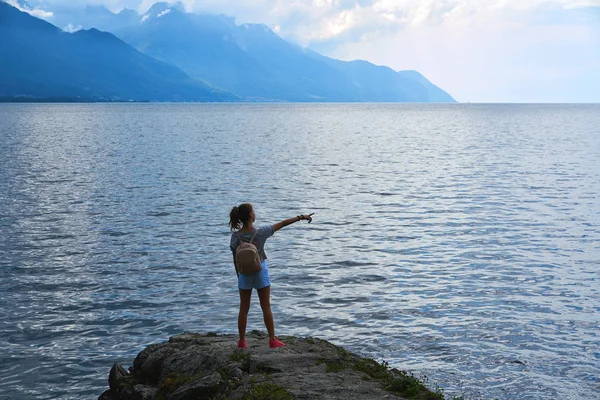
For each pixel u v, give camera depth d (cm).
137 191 4231
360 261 2422
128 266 2331
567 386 1337
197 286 2080
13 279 2153
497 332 1653
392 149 8288
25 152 7300
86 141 9338
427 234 2925
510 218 3322
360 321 1745
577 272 2242
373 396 841
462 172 5553
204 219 3259
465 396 1291
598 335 1631
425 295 1983
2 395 1312
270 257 2491
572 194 4181
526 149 8281
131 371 1112
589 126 15162
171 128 13575
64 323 1731
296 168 5794
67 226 3064
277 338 1104
